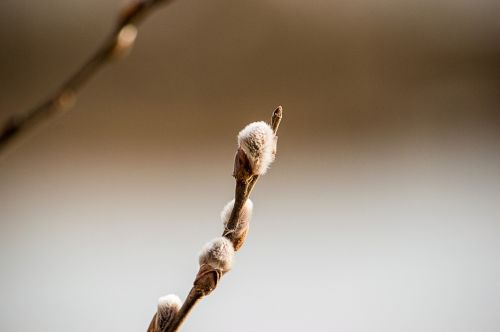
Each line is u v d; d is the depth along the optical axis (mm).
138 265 1515
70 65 2135
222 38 2359
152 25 2266
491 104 2516
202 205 1863
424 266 1571
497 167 2172
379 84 2514
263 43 2416
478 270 1542
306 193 1986
